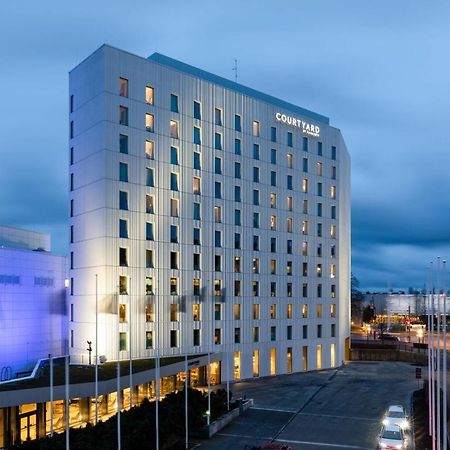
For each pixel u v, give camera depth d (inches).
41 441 1186.6
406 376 2881.4
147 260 2388.0
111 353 2225.6
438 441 1389.0
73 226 2418.8
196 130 2635.3
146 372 1927.9
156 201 2434.8
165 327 2429.9
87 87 2381.9
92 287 2285.9
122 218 2305.6
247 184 2866.6
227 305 2706.7
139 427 1363.2
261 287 2888.8
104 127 2268.7
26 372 2300.7
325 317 3248.0
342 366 3309.5
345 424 1806.1
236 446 1537.9
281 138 3080.7
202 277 2605.8
